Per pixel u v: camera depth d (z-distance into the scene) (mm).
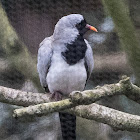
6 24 5078
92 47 6035
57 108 3547
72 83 5801
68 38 5746
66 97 6066
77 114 4562
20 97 4777
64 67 5707
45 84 6059
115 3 3791
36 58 6066
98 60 5570
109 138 6547
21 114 3420
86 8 5324
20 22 5297
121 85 3691
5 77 5348
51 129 6812
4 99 4719
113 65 5078
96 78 5633
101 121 4539
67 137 5480
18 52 5234
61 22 5777
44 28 5562
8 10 5195
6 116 6730
